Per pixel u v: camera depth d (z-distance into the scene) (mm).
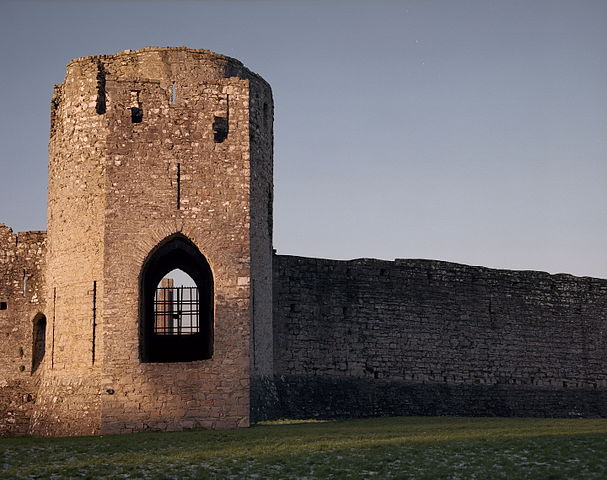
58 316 34812
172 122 34656
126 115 34531
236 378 33469
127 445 28391
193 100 34938
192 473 23500
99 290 33844
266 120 36781
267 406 35531
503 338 47531
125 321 33375
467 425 34125
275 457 25297
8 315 39188
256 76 36719
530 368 48219
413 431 31047
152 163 34344
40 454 27031
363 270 43312
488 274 47688
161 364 33188
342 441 28062
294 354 40375
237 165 34750
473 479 22219
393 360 43438
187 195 34312
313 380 40688
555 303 49781
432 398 44406
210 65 35594
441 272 45938
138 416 32781
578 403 49531
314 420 38781
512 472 22719
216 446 27641
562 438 27125
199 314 39750
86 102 35406
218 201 34438
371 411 42031
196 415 33000
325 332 41469
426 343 44719
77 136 35312
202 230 34188
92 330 33750
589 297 51125
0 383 38594
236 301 33938
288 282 40812
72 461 25547
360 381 42156
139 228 33938
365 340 42688
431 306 45250
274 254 40688
